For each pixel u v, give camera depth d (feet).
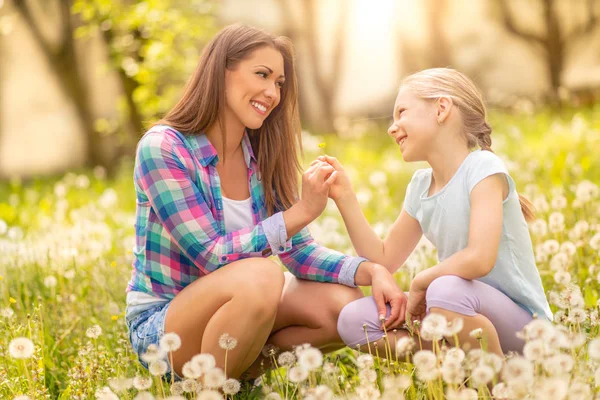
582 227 15.56
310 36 76.18
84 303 15.83
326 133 69.97
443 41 73.05
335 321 12.19
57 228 25.53
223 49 12.28
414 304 11.32
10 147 72.02
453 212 11.56
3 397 11.40
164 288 12.28
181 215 11.79
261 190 13.07
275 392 10.91
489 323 10.64
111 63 55.57
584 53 68.90
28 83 72.33
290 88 13.01
